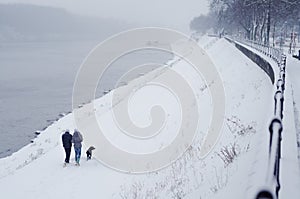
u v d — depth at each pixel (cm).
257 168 618
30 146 2650
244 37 7438
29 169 1642
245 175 701
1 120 3834
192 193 912
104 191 1243
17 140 3108
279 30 8156
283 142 742
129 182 1295
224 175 872
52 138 2684
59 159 1739
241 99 1902
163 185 1130
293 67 2656
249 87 2145
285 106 1062
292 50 4909
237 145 1077
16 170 1794
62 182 1388
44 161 1733
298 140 820
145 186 1204
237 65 3462
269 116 988
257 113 1313
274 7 5228
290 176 583
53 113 4128
